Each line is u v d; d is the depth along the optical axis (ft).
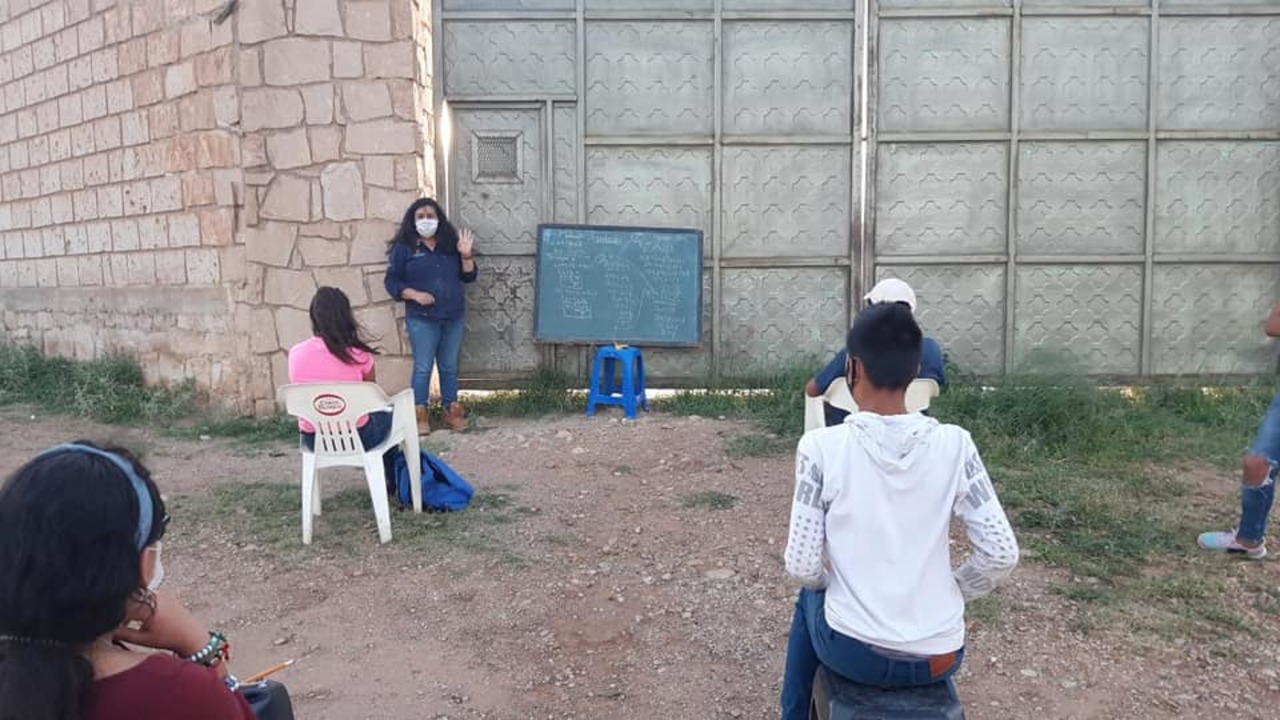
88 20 30.27
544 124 27.63
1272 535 16.98
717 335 28.12
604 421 25.91
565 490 20.13
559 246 27.58
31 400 30.14
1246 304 27.89
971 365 28.14
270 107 25.62
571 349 28.32
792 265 27.94
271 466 22.34
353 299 26.00
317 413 17.01
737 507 18.86
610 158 27.76
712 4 27.32
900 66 27.45
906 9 27.20
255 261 26.05
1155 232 27.71
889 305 8.48
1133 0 27.12
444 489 18.84
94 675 5.28
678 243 27.63
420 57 26.25
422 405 25.12
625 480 20.84
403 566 16.16
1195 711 11.54
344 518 18.53
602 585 15.28
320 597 15.08
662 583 15.30
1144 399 26.71
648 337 27.66
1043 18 27.17
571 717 11.65
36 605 5.04
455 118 27.76
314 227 25.89
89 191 31.42
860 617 7.93
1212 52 27.25
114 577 5.20
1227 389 27.22
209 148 26.63
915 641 7.87
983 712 11.52
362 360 17.70
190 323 28.19
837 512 8.09
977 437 22.56
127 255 30.27
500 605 14.65
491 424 26.02
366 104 25.66
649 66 27.50
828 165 27.73
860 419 8.20
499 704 11.94
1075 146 27.50
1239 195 27.58
